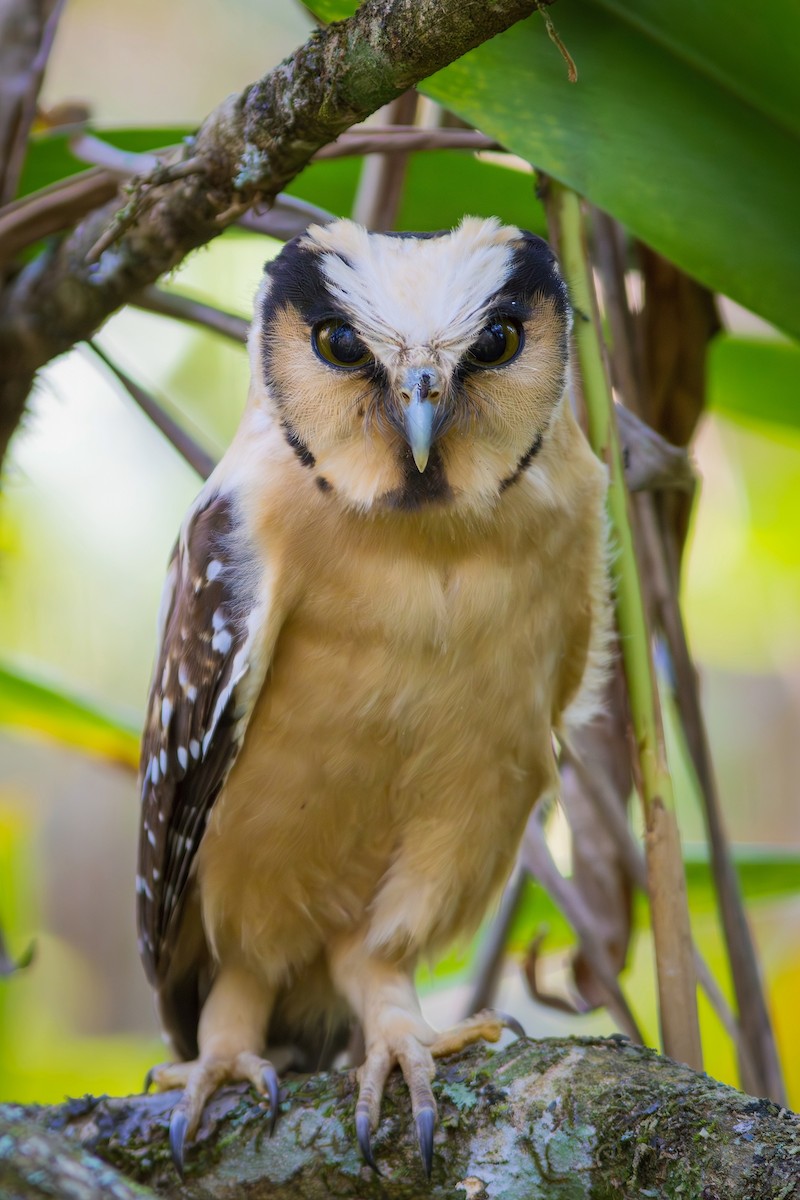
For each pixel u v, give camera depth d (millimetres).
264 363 2389
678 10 2330
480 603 2379
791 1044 2562
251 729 2393
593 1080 2324
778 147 2342
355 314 2375
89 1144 2355
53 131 2416
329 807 2395
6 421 2414
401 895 2400
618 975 2439
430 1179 2332
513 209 2449
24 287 2396
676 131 2344
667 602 2396
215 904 2406
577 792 2449
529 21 2336
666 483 2395
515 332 2377
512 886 2461
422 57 2307
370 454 2375
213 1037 2406
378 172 2426
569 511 2387
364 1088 2354
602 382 2377
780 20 2324
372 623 2379
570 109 2344
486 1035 2371
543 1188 2318
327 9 2336
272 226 2420
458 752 2389
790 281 2355
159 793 2408
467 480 2373
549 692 2400
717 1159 2301
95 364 2447
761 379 2496
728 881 2393
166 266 2375
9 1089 2551
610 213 2354
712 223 2354
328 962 2414
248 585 2385
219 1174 2354
